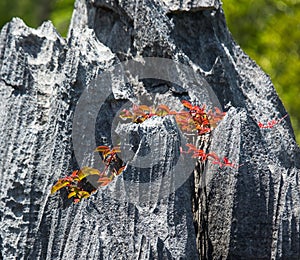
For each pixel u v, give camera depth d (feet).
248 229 29.71
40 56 34.96
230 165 29.94
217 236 30.12
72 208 31.42
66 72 33.17
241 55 36.29
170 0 35.45
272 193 29.89
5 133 33.60
